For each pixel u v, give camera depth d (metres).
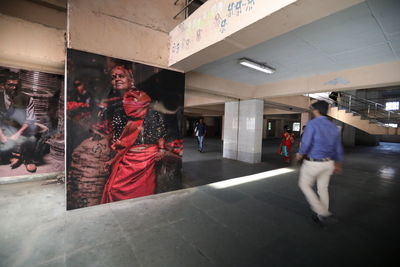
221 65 4.59
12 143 4.03
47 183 4.04
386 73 4.01
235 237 2.24
